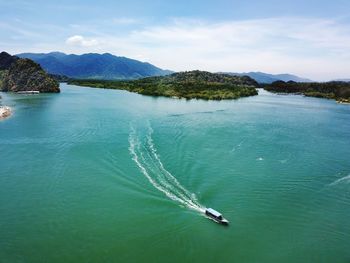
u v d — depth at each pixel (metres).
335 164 64.25
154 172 56.16
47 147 70.12
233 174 56.41
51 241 37.09
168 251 35.69
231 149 71.50
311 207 46.12
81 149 68.50
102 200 46.19
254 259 34.88
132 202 45.62
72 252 35.38
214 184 51.88
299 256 35.62
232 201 46.78
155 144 73.00
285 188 51.66
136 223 40.56
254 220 42.09
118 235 38.19
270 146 75.69
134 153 66.12
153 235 38.28
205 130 90.00
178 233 38.66
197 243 37.00
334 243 38.19
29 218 41.56
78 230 39.16
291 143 79.62
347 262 34.94
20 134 81.94
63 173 55.47
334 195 49.97
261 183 53.09
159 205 44.84
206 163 61.31
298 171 59.50
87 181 52.31
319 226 41.50
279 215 43.59
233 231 39.47
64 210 43.53
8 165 58.94
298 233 39.88
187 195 48.06
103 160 61.59
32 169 57.19
